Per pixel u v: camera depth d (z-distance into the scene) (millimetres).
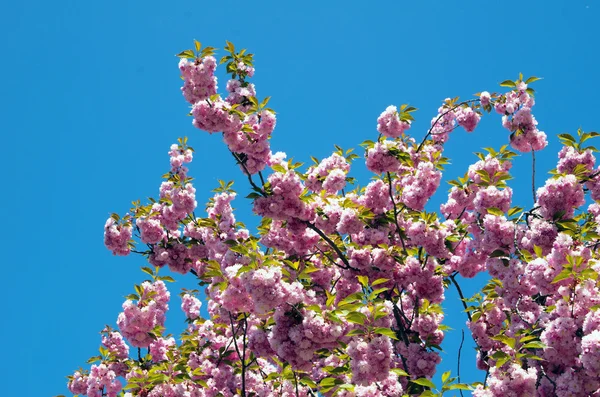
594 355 5602
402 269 8094
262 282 5852
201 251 11891
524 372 5746
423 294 8211
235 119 8328
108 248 11867
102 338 11172
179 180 12242
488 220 7891
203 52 8430
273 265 6195
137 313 8312
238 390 8445
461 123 11188
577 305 6137
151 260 11930
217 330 9914
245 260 6324
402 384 7520
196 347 9680
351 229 8297
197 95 8438
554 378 6617
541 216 7625
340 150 10578
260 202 8312
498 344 7984
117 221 11961
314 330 5797
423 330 8062
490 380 5859
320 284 9250
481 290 8094
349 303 6457
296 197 8266
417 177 9039
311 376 8156
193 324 12102
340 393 5547
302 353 5871
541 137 9719
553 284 6605
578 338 6129
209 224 11039
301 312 5992
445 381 5844
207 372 9211
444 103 11438
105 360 10492
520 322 7762
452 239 8258
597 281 6199
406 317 8734
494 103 10695
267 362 9336
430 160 10328
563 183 7414
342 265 8977
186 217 12469
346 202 8664
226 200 11461
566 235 6551
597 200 8477
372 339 5543
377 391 5469
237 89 9477
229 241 7766
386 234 8695
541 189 7547
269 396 7520
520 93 10125
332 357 7543
